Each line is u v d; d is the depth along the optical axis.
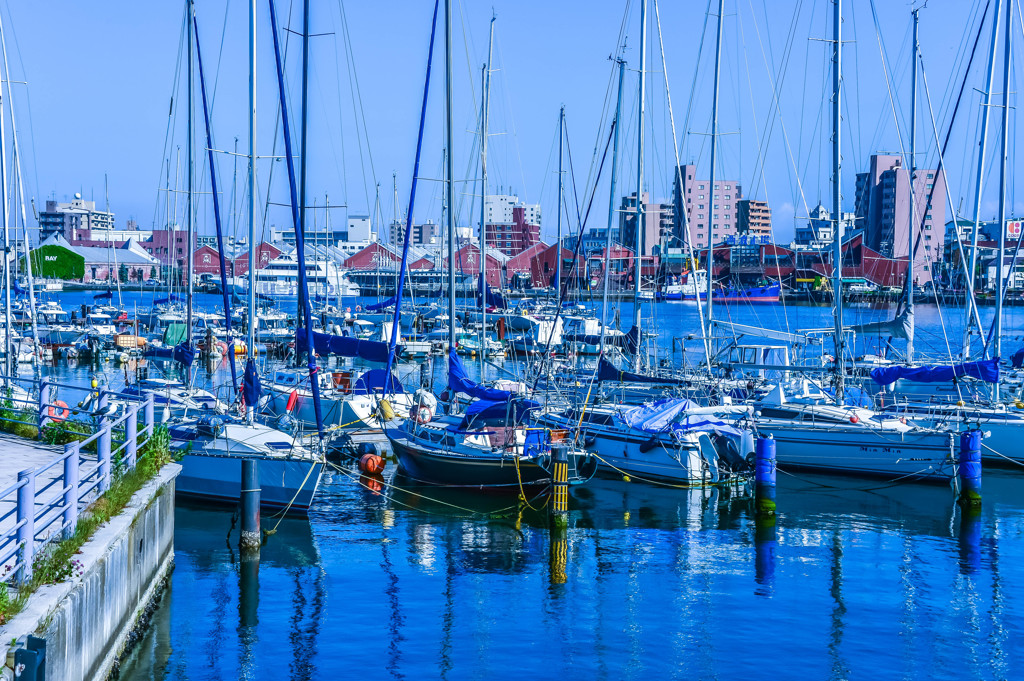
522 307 76.56
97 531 13.23
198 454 23.39
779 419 30.23
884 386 36.53
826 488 27.50
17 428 20.00
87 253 164.50
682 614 17.64
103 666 12.74
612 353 42.47
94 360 60.19
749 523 23.89
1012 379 35.66
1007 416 30.17
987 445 29.48
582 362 52.47
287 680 14.64
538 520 23.94
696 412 29.30
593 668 15.34
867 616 17.55
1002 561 20.77
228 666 15.00
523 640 16.42
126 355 61.03
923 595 18.64
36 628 9.85
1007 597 18.53
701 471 27.14
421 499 25.64
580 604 18.12
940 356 43.78
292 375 35.22
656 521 24.05
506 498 25.80
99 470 14.73
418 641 16.27
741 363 37.47
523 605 18.06
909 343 36.94
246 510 20.27
